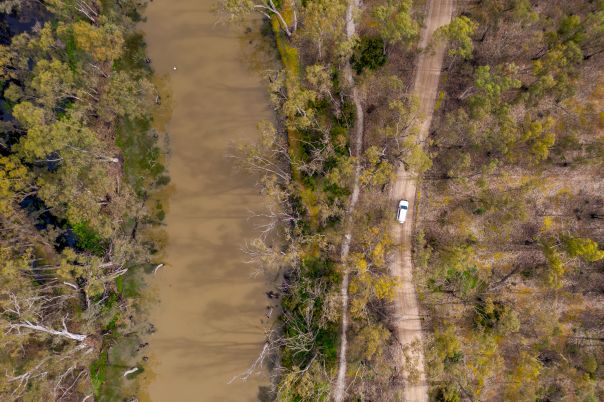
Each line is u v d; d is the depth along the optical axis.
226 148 59.53
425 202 57.84
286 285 58.41
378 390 57.19
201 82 60.09
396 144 54.78
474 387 57.50
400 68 57.31
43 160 53.62
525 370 55.09
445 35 49.25
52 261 59.06
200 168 59.81
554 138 54.22
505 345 58.12
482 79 49.28
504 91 56.31
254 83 59.56
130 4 60.09
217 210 59.59
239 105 59.69
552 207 58.41
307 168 55.84
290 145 57.91
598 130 57.34
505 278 57.94
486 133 53.16
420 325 57.78
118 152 59.22
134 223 59.69
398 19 48.03
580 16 55.66
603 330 58.06
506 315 53.38
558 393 57.25
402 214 56.38
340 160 52.31
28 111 48.66
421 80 57.25
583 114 57.19
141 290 59.62
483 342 54.47
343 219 56.69
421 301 57.84
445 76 57.00
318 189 57.22
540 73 52.25
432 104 57.28
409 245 57.97
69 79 52.12
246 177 59.28
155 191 59.84
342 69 57.09
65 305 58.19
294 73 57.94
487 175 55.59
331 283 56.75
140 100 56.97
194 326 59.47
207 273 59.59
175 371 59.22
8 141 58.62
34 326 49.97
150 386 59.19
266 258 53.56
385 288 51.34
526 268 58.19
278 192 52.78
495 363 56.31
